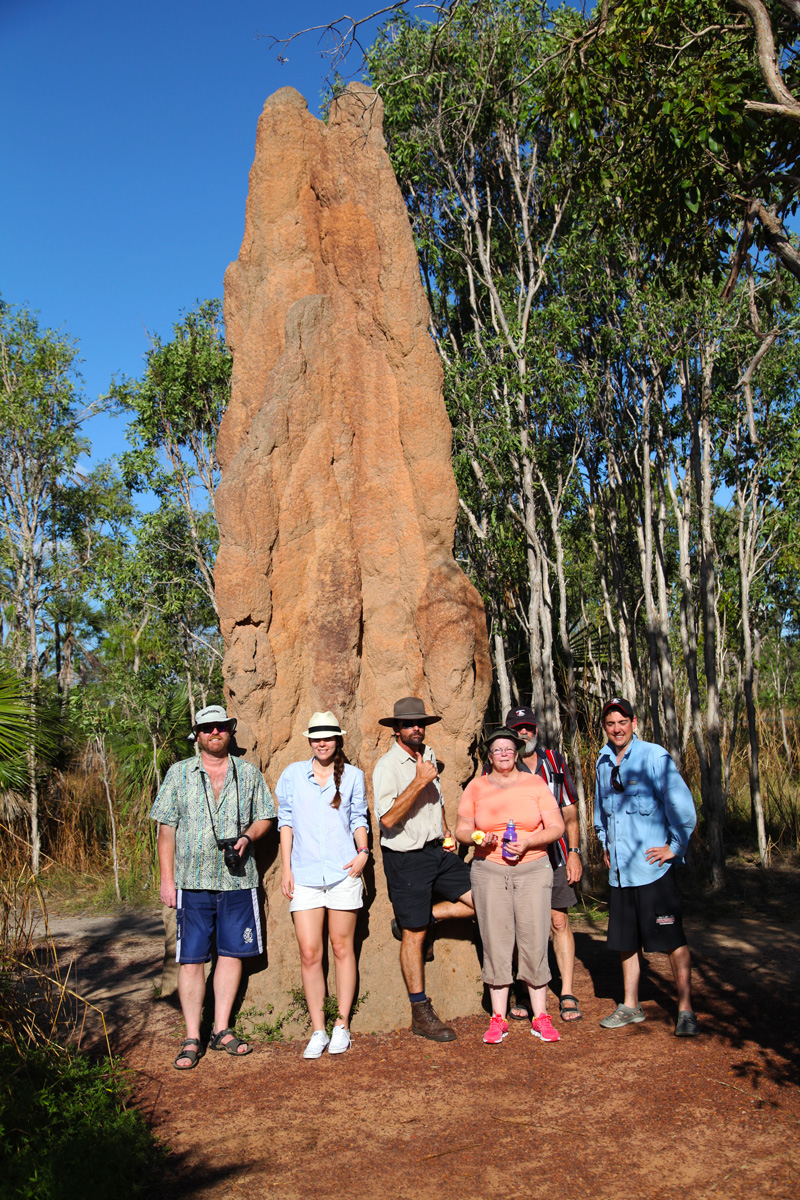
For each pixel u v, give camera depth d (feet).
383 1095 14.23
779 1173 11.23
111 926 28.45
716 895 29.35
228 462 20.54
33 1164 11.43
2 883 17.07
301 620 19.31
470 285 35.22
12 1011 15.21
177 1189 11.46
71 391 43.68
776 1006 17.71
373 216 20.18
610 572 40.24
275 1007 17.53
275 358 20.45
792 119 16.21
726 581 42.52
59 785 38.88
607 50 20.53
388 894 18.03
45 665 55.67
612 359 34.73
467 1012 18.28
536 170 36.40
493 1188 11.22
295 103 21.08
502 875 16.71
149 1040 17.04
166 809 16.81
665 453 33.99
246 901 16.81
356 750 19.17
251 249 21.01
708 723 30.89
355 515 20.01
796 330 30.12
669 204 21.58
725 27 19.62
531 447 33.37
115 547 42.88
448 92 34.30
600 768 17.87
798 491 33.42
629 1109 13.25
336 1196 11.16
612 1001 18.75
